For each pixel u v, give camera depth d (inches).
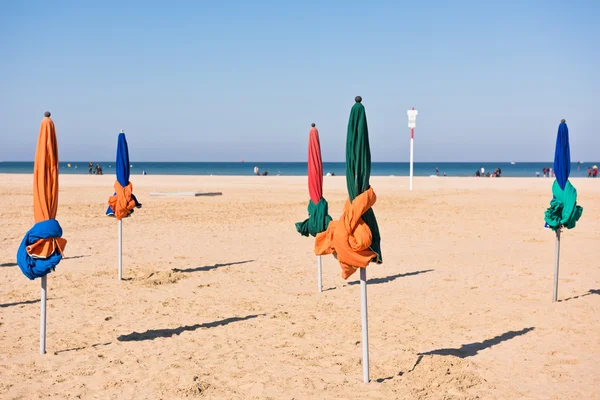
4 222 767.1
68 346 271.1
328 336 285.0
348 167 211.8
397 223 774.5
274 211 934.4
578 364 239.3
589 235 646.5
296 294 381.1
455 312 328.2
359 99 210.1
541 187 1528.1
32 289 393.4
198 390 216.2
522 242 603.5
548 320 305.3
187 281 422.0
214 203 1067.9
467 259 506.6
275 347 268.1
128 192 418.6
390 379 225.8
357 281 422.3
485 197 1198.3
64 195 1232.8
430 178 2169.0
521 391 211.3
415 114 1409.9
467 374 224.2
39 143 242.5
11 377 231.1
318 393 213.2
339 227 211.6
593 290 377.4
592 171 2608.3
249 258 521.3
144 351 263.4
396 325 303.4
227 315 327.3
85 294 378.6
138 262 496.4
